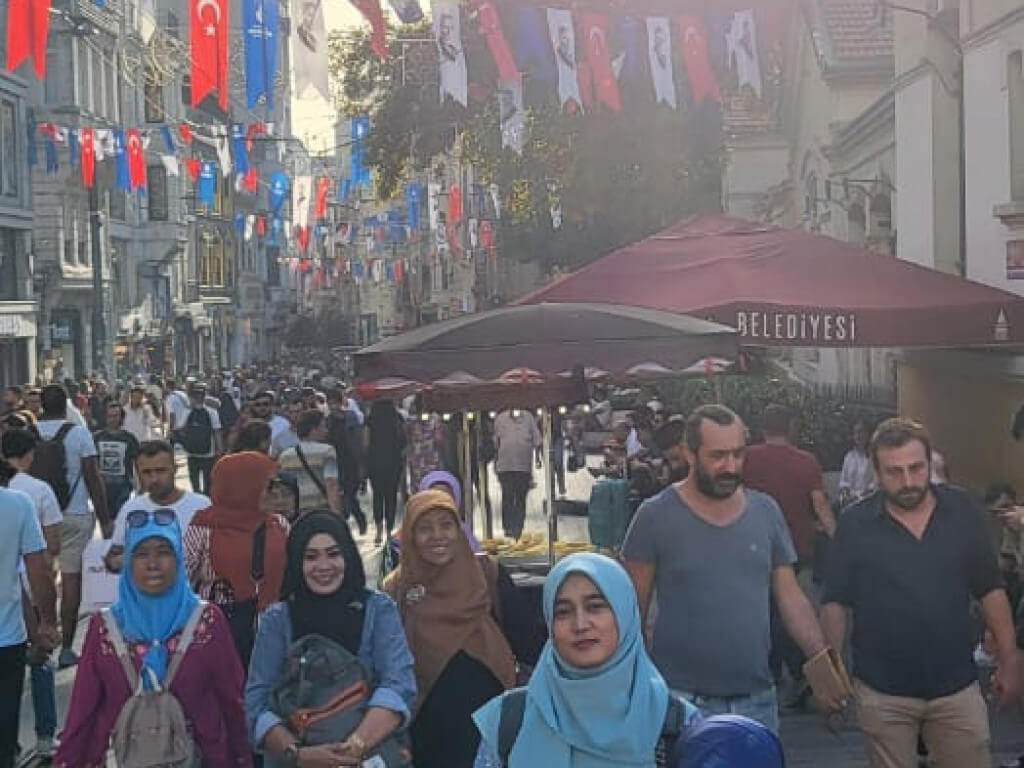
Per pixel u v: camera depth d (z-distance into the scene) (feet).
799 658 28.91
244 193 199.72
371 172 125.08
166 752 17.42
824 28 84.28
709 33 53.42
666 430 33.76
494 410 35.58
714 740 11.16
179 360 193.57
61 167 138.10
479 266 189.47
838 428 63.93
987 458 47.78
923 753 20.94
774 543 18.62
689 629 18.03
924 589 18.44
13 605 23.75
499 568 21.07
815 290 34.91
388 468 57.11
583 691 11.92
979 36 47.01
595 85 51.88
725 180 106.42
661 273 36.55
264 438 36.14
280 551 23.27
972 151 48.34
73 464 36.60
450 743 19.49
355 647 17.38
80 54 137.39
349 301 285.43
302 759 16.65
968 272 48.93
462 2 63.46
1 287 127.13
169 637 18.01
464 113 96.89
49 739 27.63
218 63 42.57
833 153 80.23
